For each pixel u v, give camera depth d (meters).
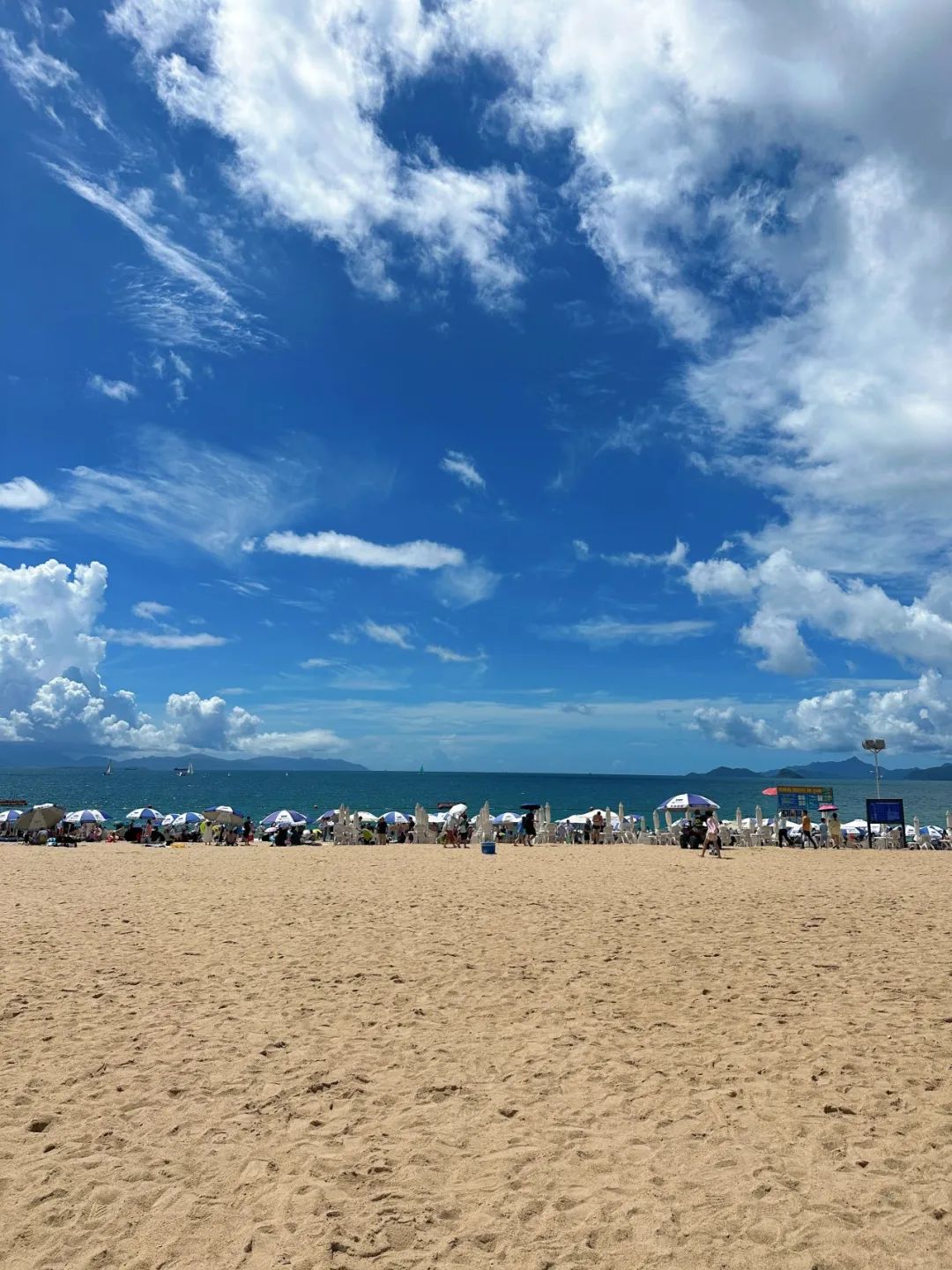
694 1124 4.54
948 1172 3.89
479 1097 5.00
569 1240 3.47
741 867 17.83
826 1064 5.37
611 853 22.30
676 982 7.52
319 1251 3.43
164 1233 3.60
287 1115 4.78
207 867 18.22
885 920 10.55
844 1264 3.22
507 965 8.23
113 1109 4.86
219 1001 7.03
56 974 7.99
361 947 9.11
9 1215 3.75
